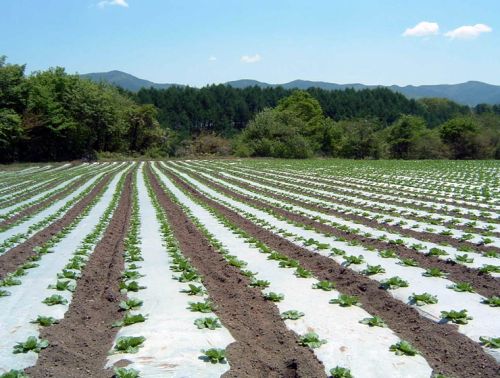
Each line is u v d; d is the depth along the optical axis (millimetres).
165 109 112562
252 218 19109
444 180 35156
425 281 10109
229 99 122188
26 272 11281
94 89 67125
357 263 11508
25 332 7668
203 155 75750
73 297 9625
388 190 29344
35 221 18938
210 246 14086
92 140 67000
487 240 14062
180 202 24422
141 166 53656
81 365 6742
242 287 10156
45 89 58750
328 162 58469
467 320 7871
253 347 7297
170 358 6812
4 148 54000
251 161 61438
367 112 122438
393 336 7520
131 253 12961
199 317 8430
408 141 79438
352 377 6234
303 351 7012
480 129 79625
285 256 12477
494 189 29281
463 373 6410
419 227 16891
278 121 75875
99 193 28922
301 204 23609
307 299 9320
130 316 8234
